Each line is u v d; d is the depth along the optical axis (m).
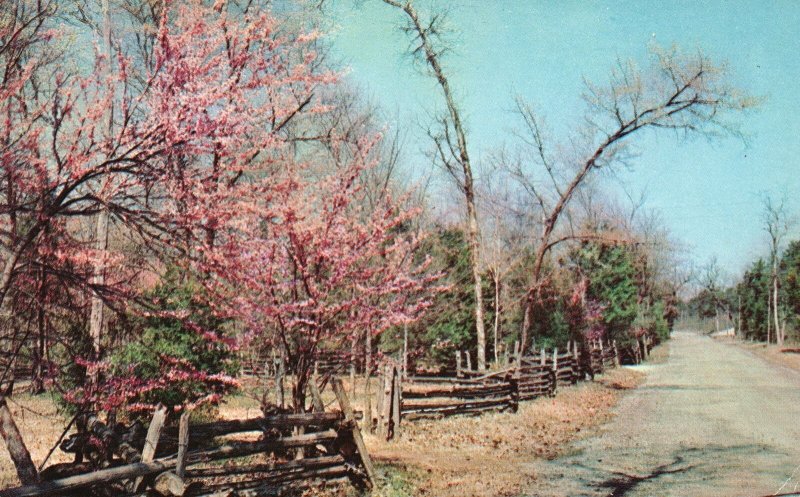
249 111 6.71
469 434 11.84
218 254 6.83
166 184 6.27
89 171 5.68
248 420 6.71
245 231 7.48
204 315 9.21
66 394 6.28
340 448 7.52
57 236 6.45
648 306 48.12
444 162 22.70
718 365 35.38
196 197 6.52
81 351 6.89
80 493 5.36
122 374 7.12
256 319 8.31
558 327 27.22
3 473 7.82
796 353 43.47
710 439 11.48
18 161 5.67
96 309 8.20
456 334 22.80
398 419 11.53
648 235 46.16
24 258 5.93
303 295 8.34
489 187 26.20
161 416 5.77
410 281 9.04
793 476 8.28
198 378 7.94
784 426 12.91
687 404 17.23
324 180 8.34
